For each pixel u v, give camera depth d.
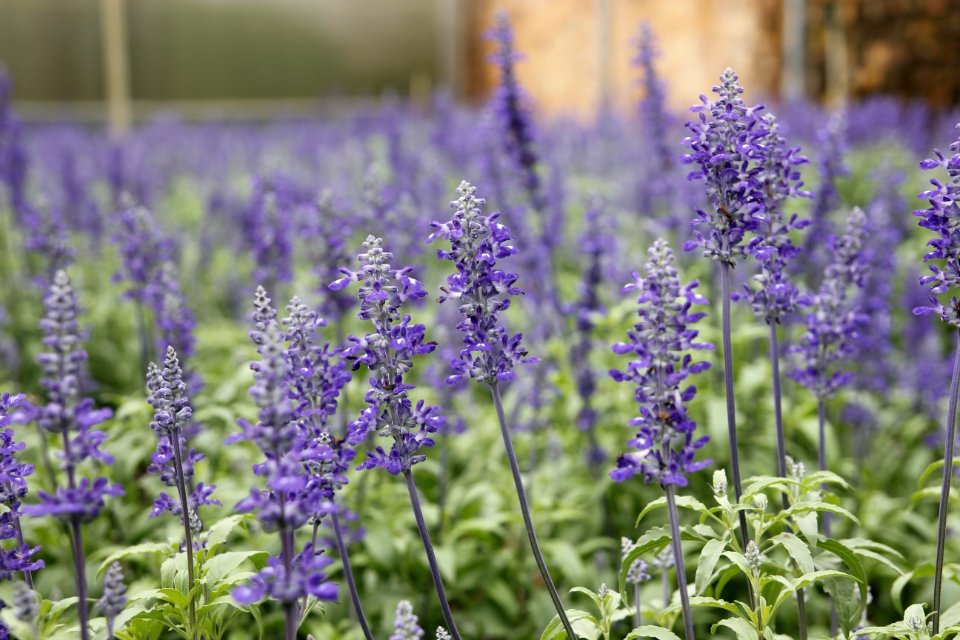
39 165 14.43
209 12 29.45
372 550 5.33
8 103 9.90
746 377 6.26
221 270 10.09
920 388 7.30
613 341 6.90
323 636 4.95
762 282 3.63
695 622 5.44
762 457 6.21
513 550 6.03
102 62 28.73
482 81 30.17
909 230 9.52
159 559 4.94
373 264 3.17
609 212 9.89
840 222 8.54
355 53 31.16
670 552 3.91
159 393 3.35
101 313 8.93
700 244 3.27
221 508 5.34
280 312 7.75
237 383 6.27
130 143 16.52
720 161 3.14
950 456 3.23
